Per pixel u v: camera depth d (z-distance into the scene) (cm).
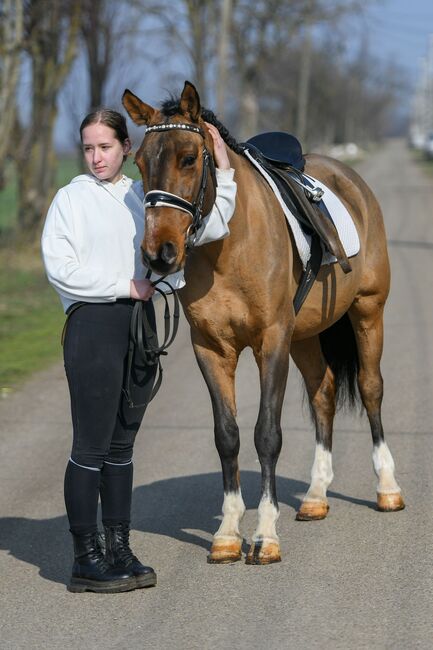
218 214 700
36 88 3084
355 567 737
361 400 935
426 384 1379
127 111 692
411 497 908
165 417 1259
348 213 905
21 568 768
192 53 4872
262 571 736
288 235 779
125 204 702
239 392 1383
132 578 706
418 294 2256
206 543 812
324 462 895
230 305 748
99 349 690
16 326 1959
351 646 595
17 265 2791
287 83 8562
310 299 842
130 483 731
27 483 999
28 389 1426
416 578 708
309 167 945
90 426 698
